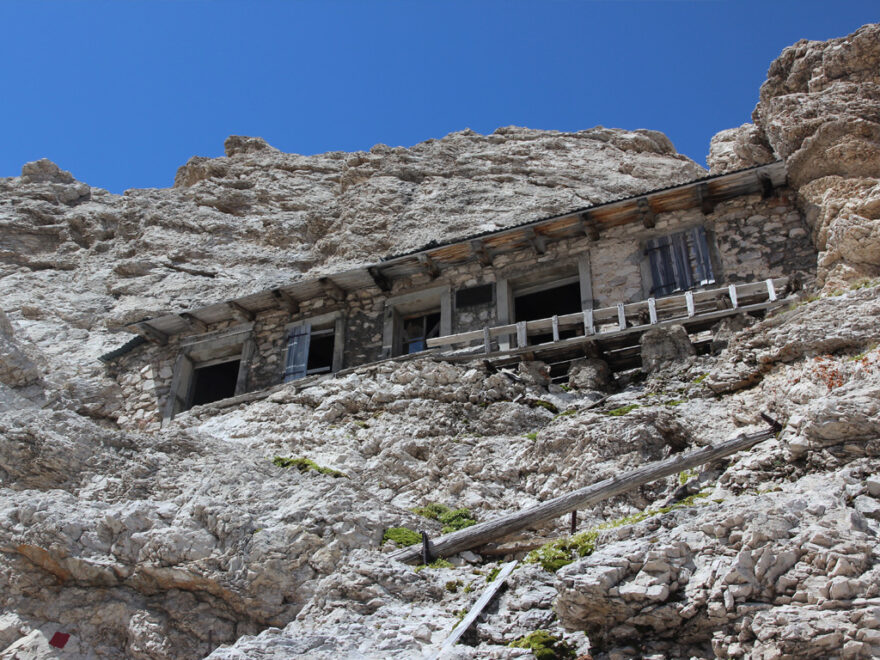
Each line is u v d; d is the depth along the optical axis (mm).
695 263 15039
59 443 10164
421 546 8789
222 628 8461
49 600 8898
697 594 6168
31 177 25297
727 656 5863
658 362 12789
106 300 20719
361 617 7285
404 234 20469
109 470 10125
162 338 18188
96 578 8914
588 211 15656
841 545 6047
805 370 9758
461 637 6828
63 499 9492
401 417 12945
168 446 10625
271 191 23484
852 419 7844
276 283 20156
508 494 10594
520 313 18656
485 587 7578
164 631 8492
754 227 15000
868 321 10141
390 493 11211
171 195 23672
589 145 24141
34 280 21641
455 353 15102
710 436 9945
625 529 7586
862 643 5465
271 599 8477
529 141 24094
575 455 10438
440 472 11281
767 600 5980
